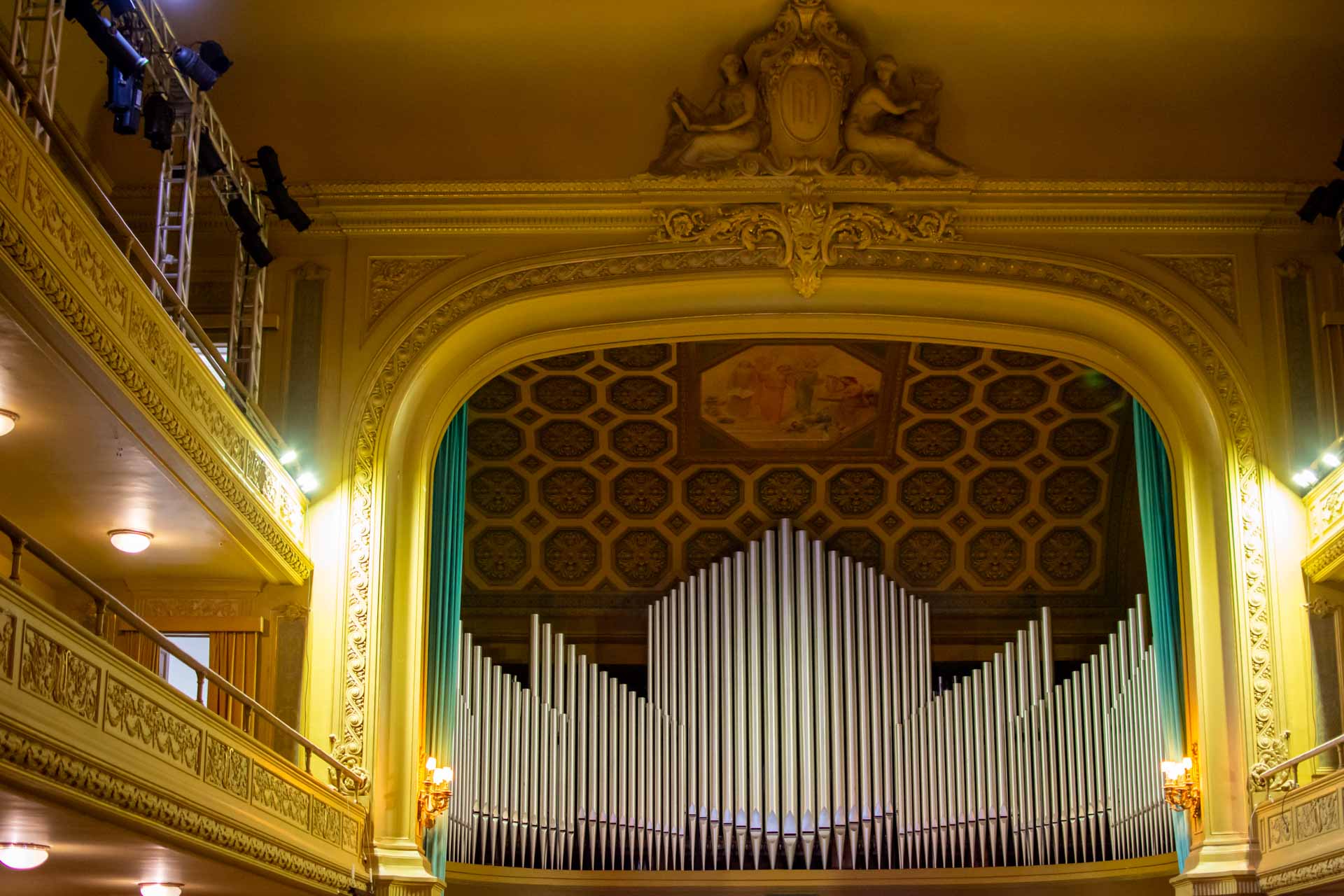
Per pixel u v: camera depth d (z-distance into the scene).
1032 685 17.48
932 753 17.52
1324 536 14.04
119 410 10.48
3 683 7.52
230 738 10.56
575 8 14.39
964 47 14.79
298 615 14.09
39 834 9.24
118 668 8.84
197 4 14.01
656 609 18.31
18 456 11.29
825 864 17.22
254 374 13.91
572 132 15.24
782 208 15.13
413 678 14.31
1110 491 18.95
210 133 13.09
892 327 15.41
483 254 15.21
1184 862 14.37
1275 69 14.66
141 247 10.63
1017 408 18.25
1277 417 14.77
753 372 17.91
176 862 10.39
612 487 19.16
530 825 16.88
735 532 19.38
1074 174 15.37
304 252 15.16
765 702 17.84
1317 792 12.16
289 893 12.38
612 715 17.58
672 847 17.30
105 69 14.03
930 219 15.09
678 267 15.20
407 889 13.59
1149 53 14.61
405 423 14.95
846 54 15.06
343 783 13.60
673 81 15.12
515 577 19.31
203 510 12.36
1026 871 16.94
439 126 15.13
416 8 14.26
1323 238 15.20
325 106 14.95
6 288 8.73
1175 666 14.95
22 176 8.61
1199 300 15.05
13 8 12.34
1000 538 19.28
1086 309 15.23
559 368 17.75
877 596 18.23
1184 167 15.31
